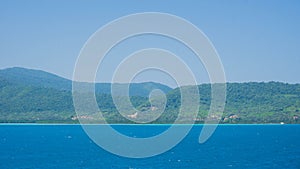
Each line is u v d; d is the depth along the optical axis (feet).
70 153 321.73
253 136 563.89
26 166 248.52
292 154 321.93
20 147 386.73
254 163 264.52
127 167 239.30
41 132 638.53
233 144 426.92
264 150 357.82
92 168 236.63
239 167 245.65
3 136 543.39
